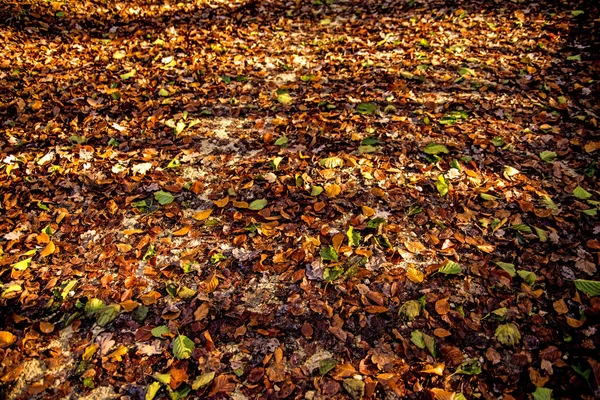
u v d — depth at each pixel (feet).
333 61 16.20
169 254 9.43
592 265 8.54
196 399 6.98
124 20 19.69
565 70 13.99
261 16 20.16
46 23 18.48
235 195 10.70
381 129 12.50
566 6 17.22
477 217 9.73
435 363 7.22
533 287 8.27
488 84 13.89
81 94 14.61
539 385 6.86
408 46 16.56
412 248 9.12
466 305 8.11
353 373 7.17
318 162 11.50
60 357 7.62
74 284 8.78
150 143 12.60
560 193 10.13
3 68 15.52
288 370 7.33
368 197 10.41
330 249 9.03
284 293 8.54
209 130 13.15
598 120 11.93
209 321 8.11
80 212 10.43
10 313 8.28
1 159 11.87
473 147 11.57
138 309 8.32
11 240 9.72
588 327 7.59
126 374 7.35
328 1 21.02
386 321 7.95
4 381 7.30
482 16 17.70
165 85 15.19
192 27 19.19
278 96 14.24
